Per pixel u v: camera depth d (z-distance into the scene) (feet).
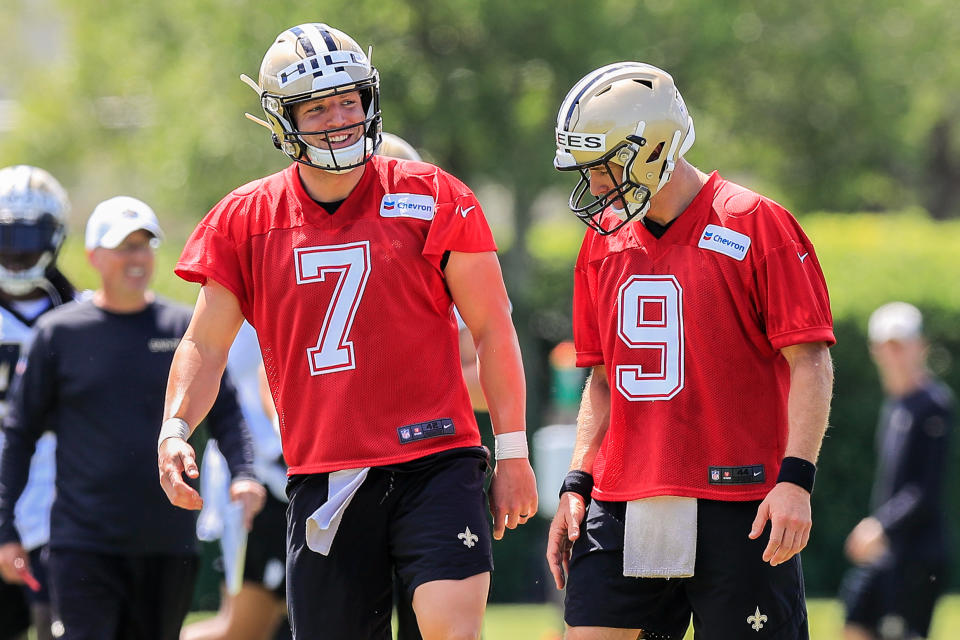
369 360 53.11
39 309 85.40
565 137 54.24
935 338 190.90
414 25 169.89
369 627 54.95
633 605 56.59
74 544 75.05
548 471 113.91
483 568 52.95
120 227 76.59
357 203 53.72
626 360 55.93
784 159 212.43
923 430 111.14
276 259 53.78
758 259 53.98
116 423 75.92
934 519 111.55
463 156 179.01
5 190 84.02
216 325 55.11
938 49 214.48
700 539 55.21
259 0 165.27
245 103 173.99
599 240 57.31
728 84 192.13
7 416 78.48
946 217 410.31
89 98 210.79
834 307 189.06
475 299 54.49
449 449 53.88
